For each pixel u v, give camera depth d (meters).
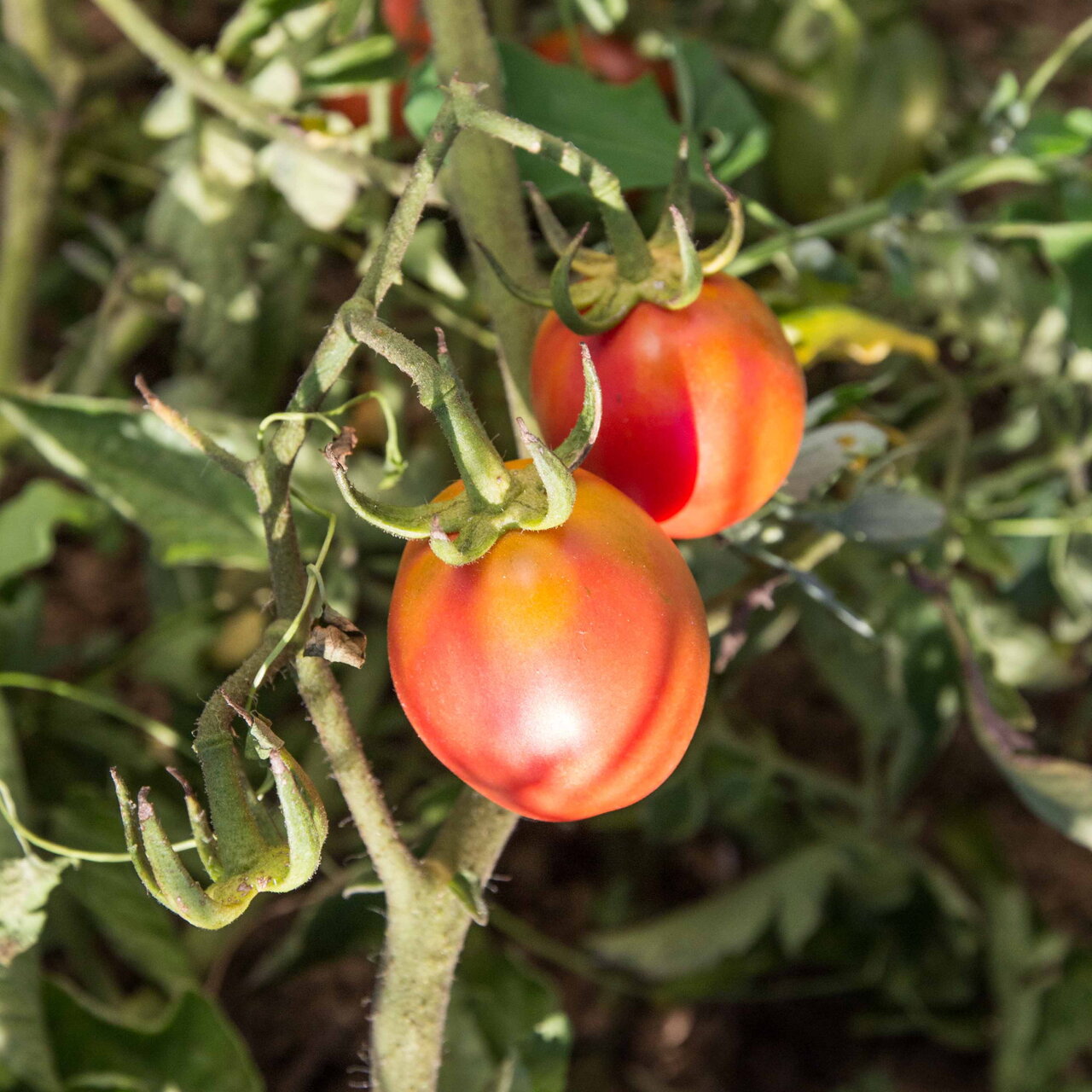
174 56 0.56
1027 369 0.69
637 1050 0.78
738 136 0.53
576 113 0.50
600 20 0.60
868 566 0.66
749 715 0.86
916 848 0.78
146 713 0.78
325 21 0.62
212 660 0.65
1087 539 0.66
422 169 0.36
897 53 0.68
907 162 0.70
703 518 0.40
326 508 0.58
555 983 0.80
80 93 0.73
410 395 0.72
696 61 0.53
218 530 0.52
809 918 0.72
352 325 0.35
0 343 0.72
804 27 0.69
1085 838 0.49
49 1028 0.52
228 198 0.66
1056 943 0.76
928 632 0.65
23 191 0.71
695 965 0.71
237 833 0.34
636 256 0.38
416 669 0.36
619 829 0.76
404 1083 0.41
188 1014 0.52
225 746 0.34
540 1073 0.53
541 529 0.35
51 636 0.85
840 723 0.86
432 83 0.47
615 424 0.39
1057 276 0.63
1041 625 0.82
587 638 0.35
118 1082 0.51
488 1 0.67
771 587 0.47
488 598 0.35
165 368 0.86
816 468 0.46
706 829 0.83
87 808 0.57
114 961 0.69
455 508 0.35
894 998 0.77
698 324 0.39
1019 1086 0.72
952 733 0.87
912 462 0.57
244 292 0.68
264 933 0.76
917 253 0.68
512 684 0.35
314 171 0.60
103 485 0.51
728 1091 0.77
